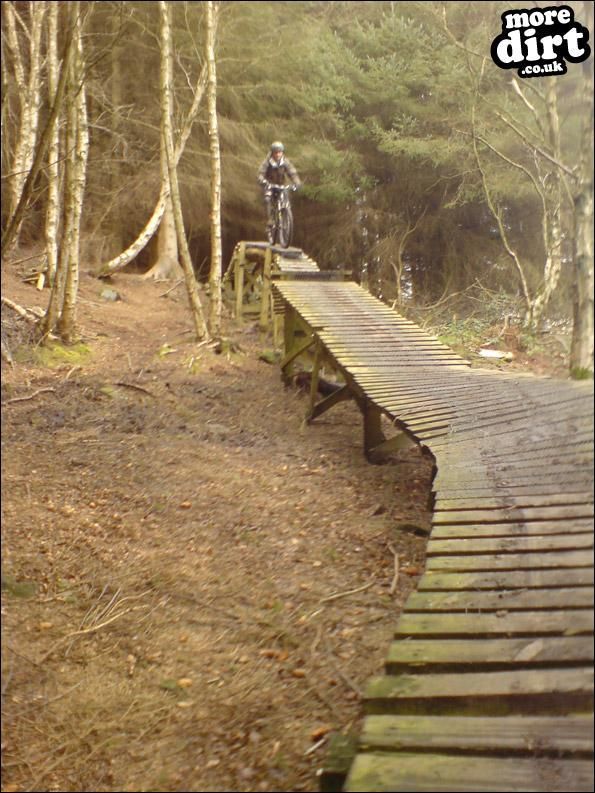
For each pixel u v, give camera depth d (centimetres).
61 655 439
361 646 410
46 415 802
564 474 298
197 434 782
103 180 1471
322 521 584
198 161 1416
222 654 425
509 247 396
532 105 374
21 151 1165
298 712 362
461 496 385
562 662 252
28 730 382
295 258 1043
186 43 1227
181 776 332
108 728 375
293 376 959
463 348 501
